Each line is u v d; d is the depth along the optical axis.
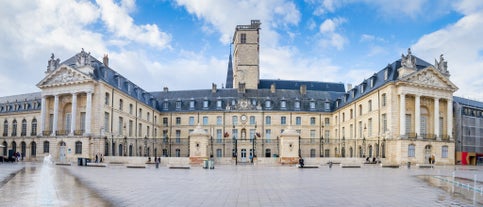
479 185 20.55
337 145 71.06
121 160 46.91
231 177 25.38
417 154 49.94
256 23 82.44
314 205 13.29
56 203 13.38
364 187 19.08
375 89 54.75
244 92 75.31
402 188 18.70
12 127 68.12
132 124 62.03
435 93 52.91
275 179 23.83
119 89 56.66
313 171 32.72
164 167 38.66
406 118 52.50
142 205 13.09
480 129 63.91
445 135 53.44
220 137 72.25
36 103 66.44
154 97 74.69
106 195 15.56
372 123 56.16
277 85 83.56
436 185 20.39
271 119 72.62
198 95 76.38
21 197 14.81
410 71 50.97
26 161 53.03
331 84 86.19
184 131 73.44
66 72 53.66
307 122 73.50
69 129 55.91
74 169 33.97
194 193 16.39
